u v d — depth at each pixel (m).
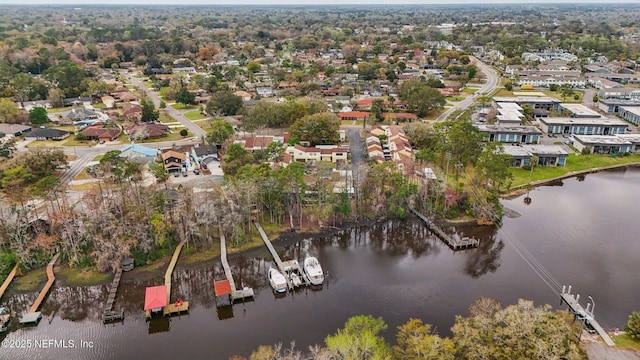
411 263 96.38
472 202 116.06
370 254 100.06
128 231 93.75
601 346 68.88
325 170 126.81
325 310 80.56
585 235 106.56
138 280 88.94
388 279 90.06
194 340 73.25
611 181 141.00
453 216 114.94
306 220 112.75
